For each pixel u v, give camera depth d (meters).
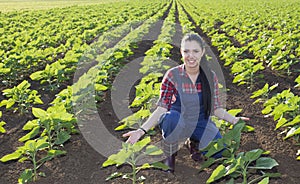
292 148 5.86
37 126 5.55
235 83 9.43
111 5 39.34
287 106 5.72
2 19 23.84
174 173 5.34
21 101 7.50
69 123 5.73
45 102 8.47
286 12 23.50
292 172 5.20
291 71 10.15
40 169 5.57
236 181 4.99
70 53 10.82
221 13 25.16
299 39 11.93
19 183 4.84
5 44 12.97
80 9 33.53
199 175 5.27
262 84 9.21
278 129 6.55
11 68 9.61
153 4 39.50
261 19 19.67
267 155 5.67
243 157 4.35
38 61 10.73
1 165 5.75
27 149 4.92
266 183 3.73
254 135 6.41
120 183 5.15
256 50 11.06
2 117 7.61
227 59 10.59
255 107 7.76
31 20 23.45
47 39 13.94
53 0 72.06
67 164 5.70
